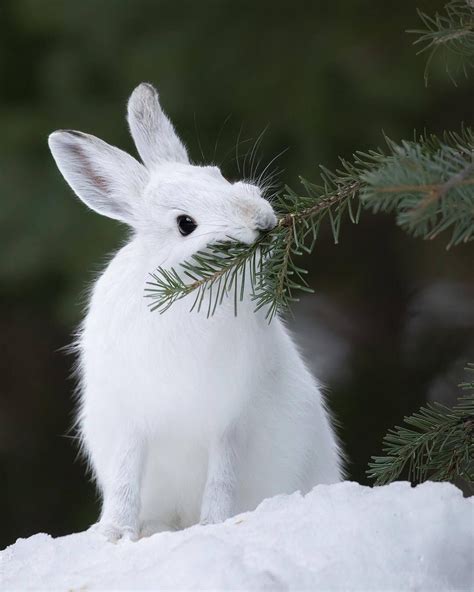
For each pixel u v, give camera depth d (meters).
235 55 18.30
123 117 18.38
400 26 18.25
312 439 10.55
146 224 9.83
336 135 17.70
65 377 21.34
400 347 20.67
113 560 7.82
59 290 18.69
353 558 7.16
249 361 9.69
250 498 10.39
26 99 19.22
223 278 9.32
